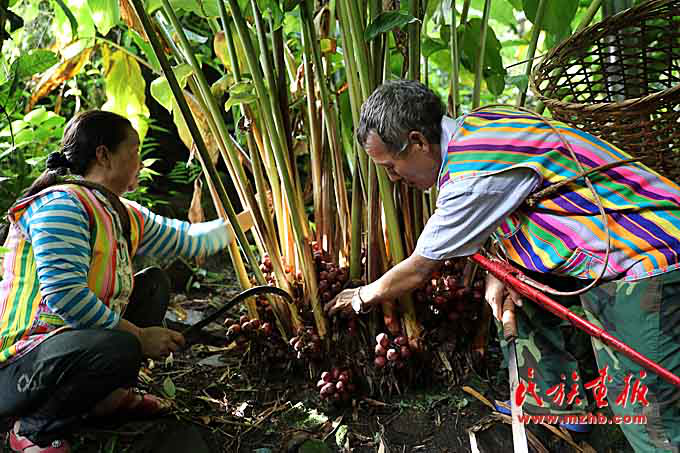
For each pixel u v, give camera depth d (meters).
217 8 2.18
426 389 2.17
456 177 1.54
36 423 1.67
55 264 1.59
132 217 1.91
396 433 1.98
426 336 2.17
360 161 2.08
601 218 1.48
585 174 1.49
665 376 1.40
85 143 1.73
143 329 1.79
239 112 2.58
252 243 3.49
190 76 2.19
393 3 2.21
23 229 1.68
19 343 1.64
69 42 2.48
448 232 1.58
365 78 1.99
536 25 2.28
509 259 1.86
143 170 3.14
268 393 2.19
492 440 1.93
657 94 1.64
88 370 1.60
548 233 1.54
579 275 1.55
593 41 2.13
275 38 2.09
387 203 2.06
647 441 1.50
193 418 2.04
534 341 1.87
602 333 1.49
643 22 2.17
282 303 2.20
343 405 2.10
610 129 1.79
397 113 1.60
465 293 2.12
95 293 1.71
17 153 2.96
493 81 2.41
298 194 2.20
